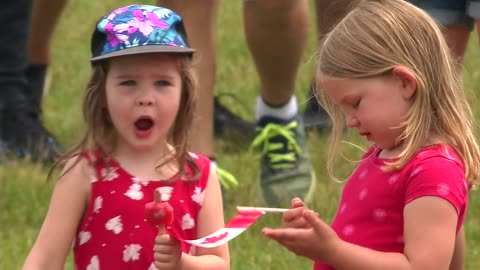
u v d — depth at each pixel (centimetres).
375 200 623
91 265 651
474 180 636
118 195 650
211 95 973
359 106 620
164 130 656
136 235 646
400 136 618
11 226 1015
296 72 1056
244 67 1586
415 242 596
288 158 1070
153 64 650
